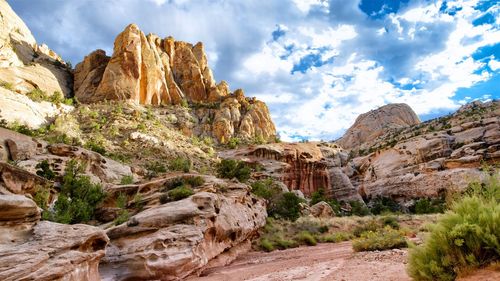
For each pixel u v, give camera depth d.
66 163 33.34
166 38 152.88
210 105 133.75
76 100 101.69
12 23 118.62
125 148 68.44
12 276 6.68
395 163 103.31
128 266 12.69
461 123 105.81
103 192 23.08
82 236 9.30
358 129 197.12
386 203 84.50
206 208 17.91
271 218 39.03
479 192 7.21
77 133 69.94
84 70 125.44
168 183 23.05
